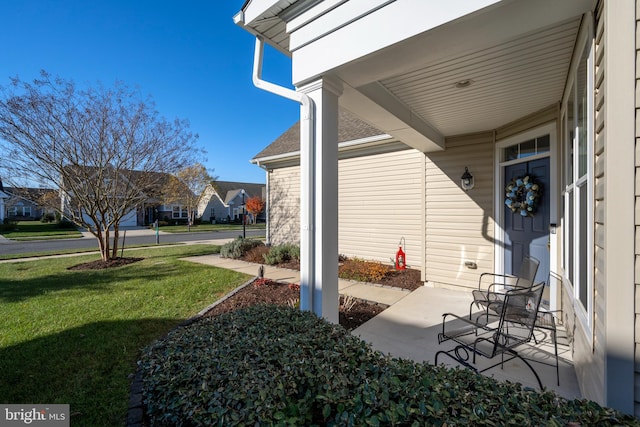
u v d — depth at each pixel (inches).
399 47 77.3
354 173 281.3
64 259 311.7
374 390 47.6
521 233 164.2
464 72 105.3
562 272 126.1
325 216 93.7
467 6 65.0
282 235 346.6
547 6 62.4
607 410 43.9
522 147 161.9
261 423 44.4
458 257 192.4
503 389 49.3
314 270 94.7
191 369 59.6
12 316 141.1
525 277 130.6
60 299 167.8
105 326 129.3
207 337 74.7
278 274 233.5
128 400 79.4
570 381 89.2
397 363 59.5
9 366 96.9
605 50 52.9
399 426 42.1
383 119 133.7
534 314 99.7
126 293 179.6
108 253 289.7
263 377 54.0
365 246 275.9
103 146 271.1
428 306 159.5
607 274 52.4
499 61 97.0
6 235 613.3
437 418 41.1
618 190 51.4
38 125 238.8
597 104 60.9
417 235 245.4
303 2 89.7
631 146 50.4
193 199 746.2
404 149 251.6
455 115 153.2
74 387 85.4
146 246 438.9
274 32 104.3
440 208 199.6
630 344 50.4
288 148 332.2
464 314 146.6
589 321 68.3
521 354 107.1
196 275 228.2
